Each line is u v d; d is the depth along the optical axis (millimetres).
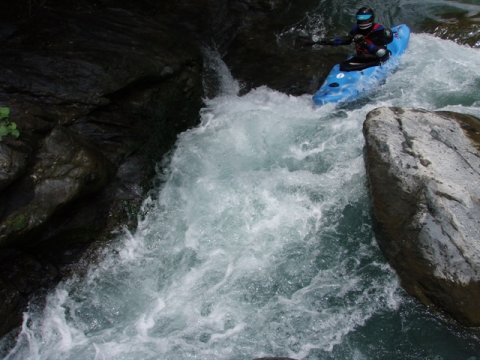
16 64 4777
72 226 4277
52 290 4125
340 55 7293
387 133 4547
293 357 3725
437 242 3814
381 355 3717
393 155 4355
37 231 3910
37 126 4234
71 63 4945
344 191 4891
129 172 4883
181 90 5727
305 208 4785
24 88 4535
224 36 7656
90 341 3877
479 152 4375
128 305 4141
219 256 4461
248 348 3793
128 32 5906
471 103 5906
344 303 4051
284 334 3881
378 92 6355
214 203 4898
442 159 4277
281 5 8312
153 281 4324
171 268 4414
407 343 3754
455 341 3697
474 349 3627
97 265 4367
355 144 5402
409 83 6410
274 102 6535
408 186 4152
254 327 3934
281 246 4492
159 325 3971
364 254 4367
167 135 5531
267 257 4418
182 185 5113
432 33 7613
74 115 4617
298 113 6176
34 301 3994
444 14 8039
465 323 3615
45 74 4758
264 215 4750
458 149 4395
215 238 4609
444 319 3779
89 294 4195
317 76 6883
